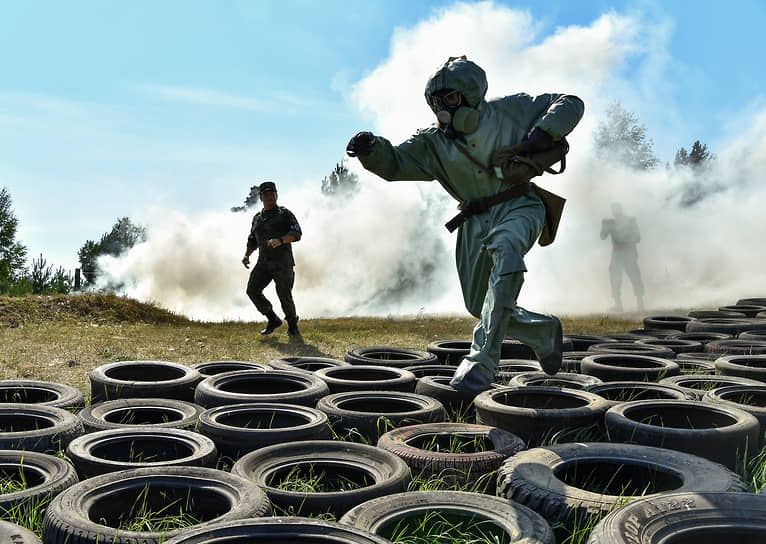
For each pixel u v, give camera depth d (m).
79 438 3.89
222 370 6.61
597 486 3.49
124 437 3.96
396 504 2.94
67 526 2.69
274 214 11.14
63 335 10.77
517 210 4.21
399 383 5.80
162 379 6.24
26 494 3.11
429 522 2.90
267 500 3.00
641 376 5.96
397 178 4.53
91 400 5.75
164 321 14.66
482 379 3.79
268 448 3.76
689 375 5.83
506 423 4.44
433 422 4.80
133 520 3.07
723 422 4.35
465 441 4.17
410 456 3.72
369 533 2.46
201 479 3.17
